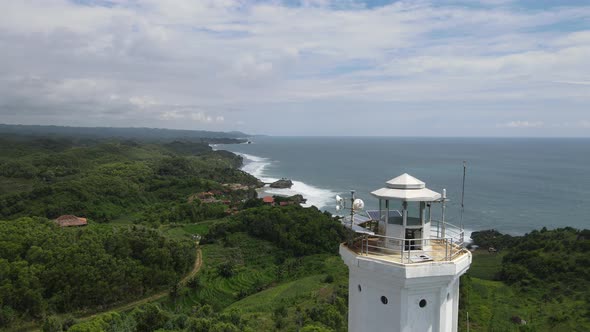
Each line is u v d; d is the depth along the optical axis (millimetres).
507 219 112375
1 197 112250
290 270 76688
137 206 125938
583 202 132500
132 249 69062
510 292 62188
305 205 135875
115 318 46000
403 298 10961
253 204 123750
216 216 117875
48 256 60469
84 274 59625
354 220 12875
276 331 46781
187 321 46969
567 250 68750
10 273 56781
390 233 11672
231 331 42750
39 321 54875
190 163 198000
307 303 56500
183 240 85625
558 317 51125
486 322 50812
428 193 11477
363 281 11719
